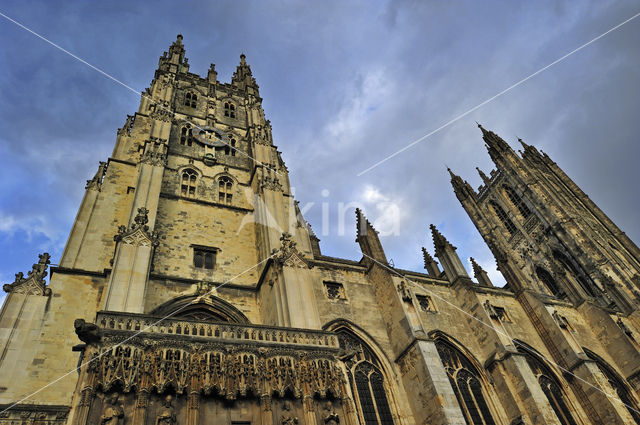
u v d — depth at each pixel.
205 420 18.67
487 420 33.25
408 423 29.62
